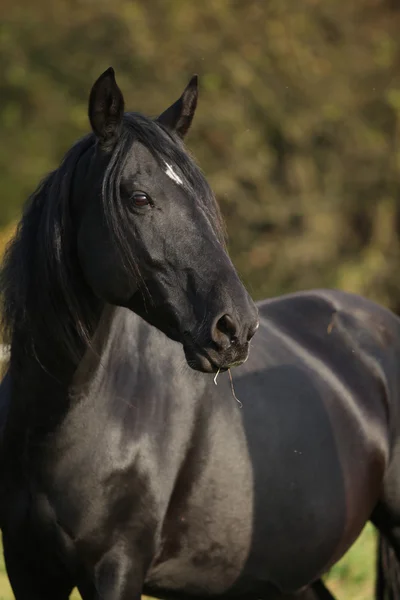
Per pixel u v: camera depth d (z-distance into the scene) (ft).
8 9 85.35
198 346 13.34
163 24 81.00
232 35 79.92
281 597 18.88
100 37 81.87
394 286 79.00
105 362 15.20
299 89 78.74
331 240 78.43
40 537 15.20
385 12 84.07
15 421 15.31
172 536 16.22
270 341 19.22
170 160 13.83
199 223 13.69
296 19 80.69
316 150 79.46
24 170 81.46
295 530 17.89
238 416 17.07
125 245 13.64
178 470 15.94
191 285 13.50
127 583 15.34
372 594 26.50
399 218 79.46
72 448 14.93
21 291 14.78
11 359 15.28
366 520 20.10
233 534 16.80
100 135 13.98
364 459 19.47
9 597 24.52
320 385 19.20
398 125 78.89
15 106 83.71
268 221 77.56
